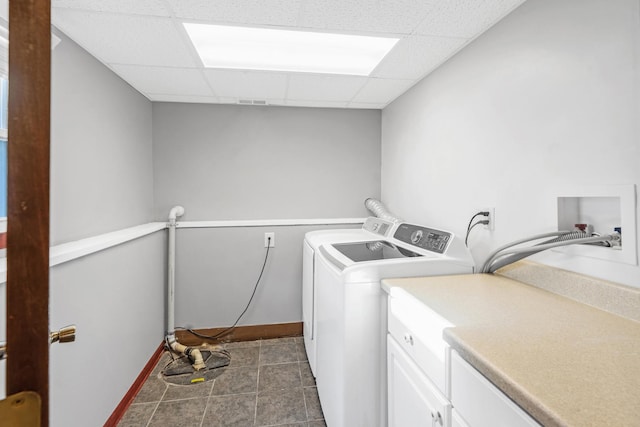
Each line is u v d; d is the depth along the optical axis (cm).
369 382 137
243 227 268
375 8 137
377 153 289
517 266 135
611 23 99
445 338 86
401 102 246
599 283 103
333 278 151
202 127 262
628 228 96
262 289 272
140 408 185
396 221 216
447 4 134
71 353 134
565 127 115
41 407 43
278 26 151
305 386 206
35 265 42
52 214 138
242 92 237
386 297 138
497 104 147
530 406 57
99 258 156
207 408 185
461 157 174
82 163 160
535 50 126
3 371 102
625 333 84
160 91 231
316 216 281
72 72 153
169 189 259
